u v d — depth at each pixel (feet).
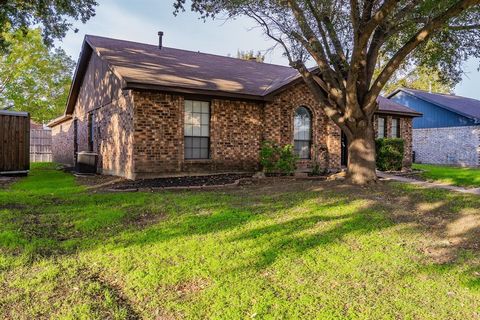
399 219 20.99
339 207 23.45
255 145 42.65
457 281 12.87
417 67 40.91
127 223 19.52
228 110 40.86
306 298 11.18
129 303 10.74
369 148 32.76
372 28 26.48
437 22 26.81
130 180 35.60
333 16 32.50
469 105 82.33
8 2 38.19
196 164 38.93
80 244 15.83
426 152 80.48
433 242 17.28
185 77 39.63
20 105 80.18
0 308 10.21
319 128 46.73
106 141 44.52
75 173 47.57
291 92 44.39
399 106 60.54
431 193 28.73
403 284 12.50
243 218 20.40
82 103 57.06
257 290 11.60
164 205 23.86
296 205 23.99
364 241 16.94
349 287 12.09
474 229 19.17
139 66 39.47
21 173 45.24
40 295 11.03
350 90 30.42
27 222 19.45
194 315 10.08
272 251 15.16
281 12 32.94
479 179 39.11
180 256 14.43
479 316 10.46
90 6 41.65
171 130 37.37
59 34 43.62
